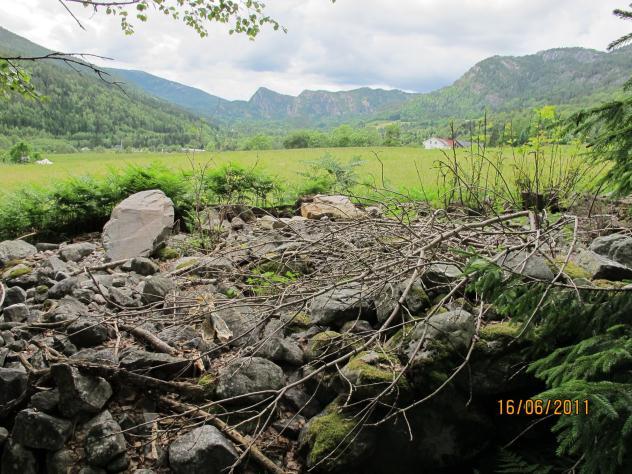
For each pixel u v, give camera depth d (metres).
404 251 3.90
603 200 5.24
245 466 2.77
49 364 3.23
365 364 2.99
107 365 3.09
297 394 3.17
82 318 3.70
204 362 3.35
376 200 5.42
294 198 8.71
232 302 3.65
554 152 6.07
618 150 2.53
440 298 3.68
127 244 5.78
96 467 2.74
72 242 7.10
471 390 2.79
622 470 1.75
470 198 6.02
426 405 2.90
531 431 2.94
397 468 2.90
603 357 1.84
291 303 3.18
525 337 2.79
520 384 2.90
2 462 2.82
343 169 9.27
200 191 7.60
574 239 2.74
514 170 6.23
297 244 5.00
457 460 2.93
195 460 2.69
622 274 3.52
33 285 4.82
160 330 3.78
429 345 2.98
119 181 7.55
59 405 2.90
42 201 7.21
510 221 5.27
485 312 3.27
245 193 8.67
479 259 2.65
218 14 6.51
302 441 2.89
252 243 5.68
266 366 3.23
